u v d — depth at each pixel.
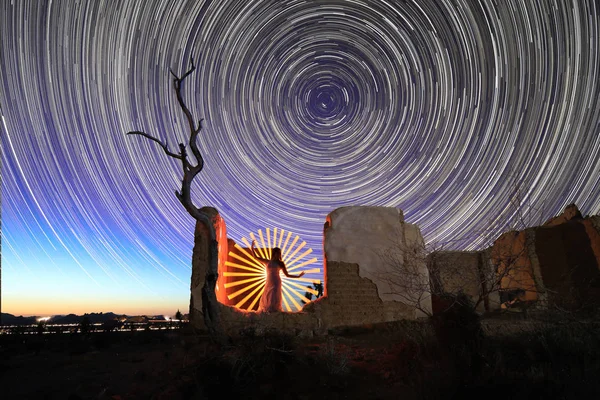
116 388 6.34
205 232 9.96
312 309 9.98
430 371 5.28
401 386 5.51
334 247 10.66
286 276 10.64
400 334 8.09
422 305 10.25
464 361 5.06
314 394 5.46
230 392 5.50
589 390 4.49
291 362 6.37
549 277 12.77
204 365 6.06
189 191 7.82
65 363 8.84
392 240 10.84
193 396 5.50
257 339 6.87
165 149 7.92
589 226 13.18
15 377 7.47
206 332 9.03
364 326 9.76
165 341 12.84
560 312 6.81
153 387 6.20
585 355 5.32
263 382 5.84
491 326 7.20
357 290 10.27
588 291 11.17
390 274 10.41
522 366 5.35
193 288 9.45
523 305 10.09
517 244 13.30
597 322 6.27
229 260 12.13
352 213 11.07
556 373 4.98
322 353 6.87
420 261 10.26
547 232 13.41
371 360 7.00
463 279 9.70
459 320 5.48
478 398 4.50
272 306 10.24
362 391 5.52
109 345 11.76
